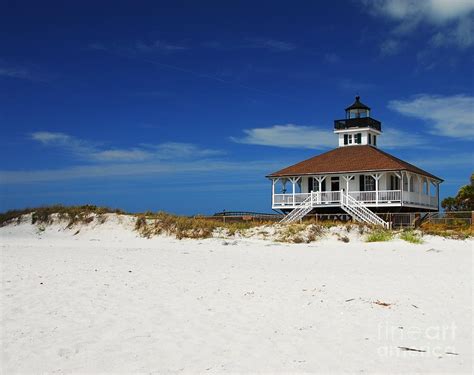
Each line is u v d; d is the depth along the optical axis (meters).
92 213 36.47
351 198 39.34
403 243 26.45
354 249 24.02
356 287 13.36
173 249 25.17
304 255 21.66
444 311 10.77
